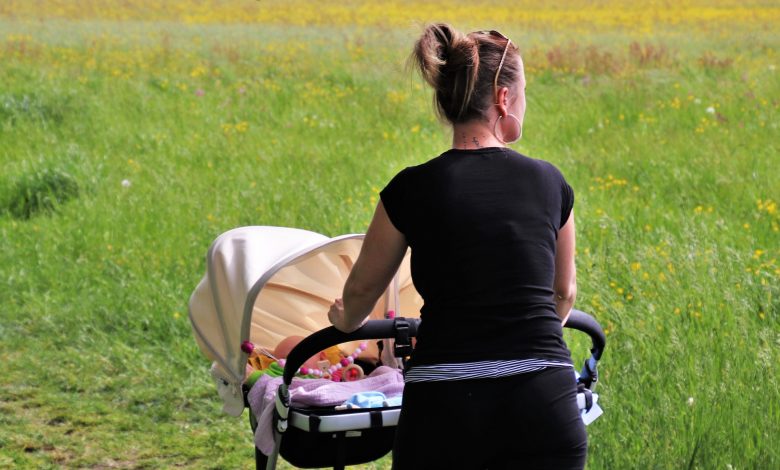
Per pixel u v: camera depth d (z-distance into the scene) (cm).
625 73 5412
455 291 865
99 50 6619
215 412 1875
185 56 6462
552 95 4878
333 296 1330
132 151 3794
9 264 2605
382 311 1309
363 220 2705
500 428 852
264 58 6319
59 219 2916
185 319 2225
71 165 3300
